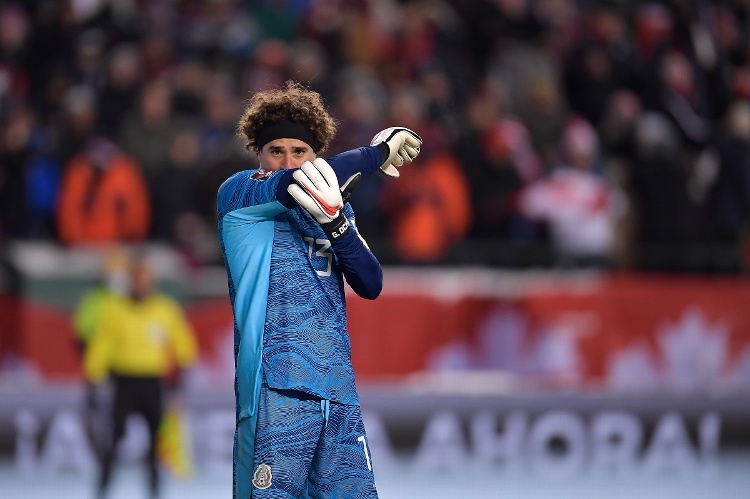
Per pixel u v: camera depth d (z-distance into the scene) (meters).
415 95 38.78
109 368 30.41
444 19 42.91
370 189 34.31
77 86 39.09
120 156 34.53
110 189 33.28
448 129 38.28
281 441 12.07
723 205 36.41
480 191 34.91
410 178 34.03
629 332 32.78
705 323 33.34
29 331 30.70
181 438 30.73
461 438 31.62
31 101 40.31
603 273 34.06
